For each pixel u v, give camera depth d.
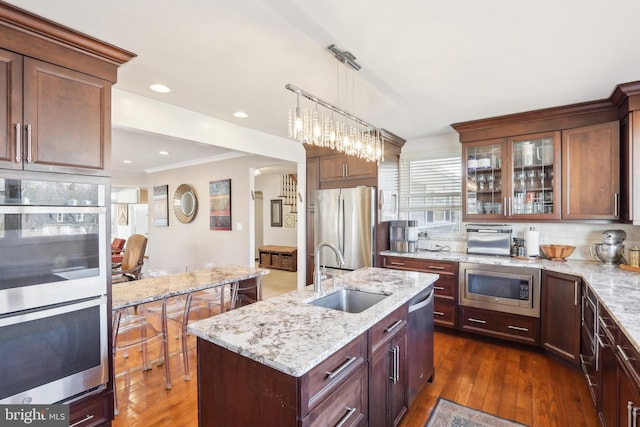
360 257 4.02
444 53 2.00
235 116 3.23
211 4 1.51
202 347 1.41
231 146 3.48
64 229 1.71
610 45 1.89
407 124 3.59
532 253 3.34
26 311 1.58
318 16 1.62
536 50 1.96
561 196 3.04
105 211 1.87
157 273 3.25
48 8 1.52
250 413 1.25
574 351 2.64
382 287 2.14
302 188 4.63
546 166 3.20
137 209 9.59
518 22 1.67
